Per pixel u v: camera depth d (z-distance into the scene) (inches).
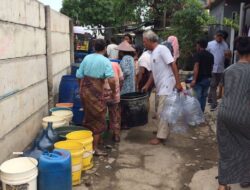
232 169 144.8
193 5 593.9
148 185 170.2
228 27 463.2
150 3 746.8
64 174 141.6
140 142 234.5
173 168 191.0
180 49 568.1
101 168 188.7
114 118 232.7
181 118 224.4
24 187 130.2
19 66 170.4
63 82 257.3
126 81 265.7
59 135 181.8
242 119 138.3
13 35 160.9
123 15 775.1
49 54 233.3
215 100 317.7
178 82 221.6
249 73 138.7
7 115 153.3
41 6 216.5
